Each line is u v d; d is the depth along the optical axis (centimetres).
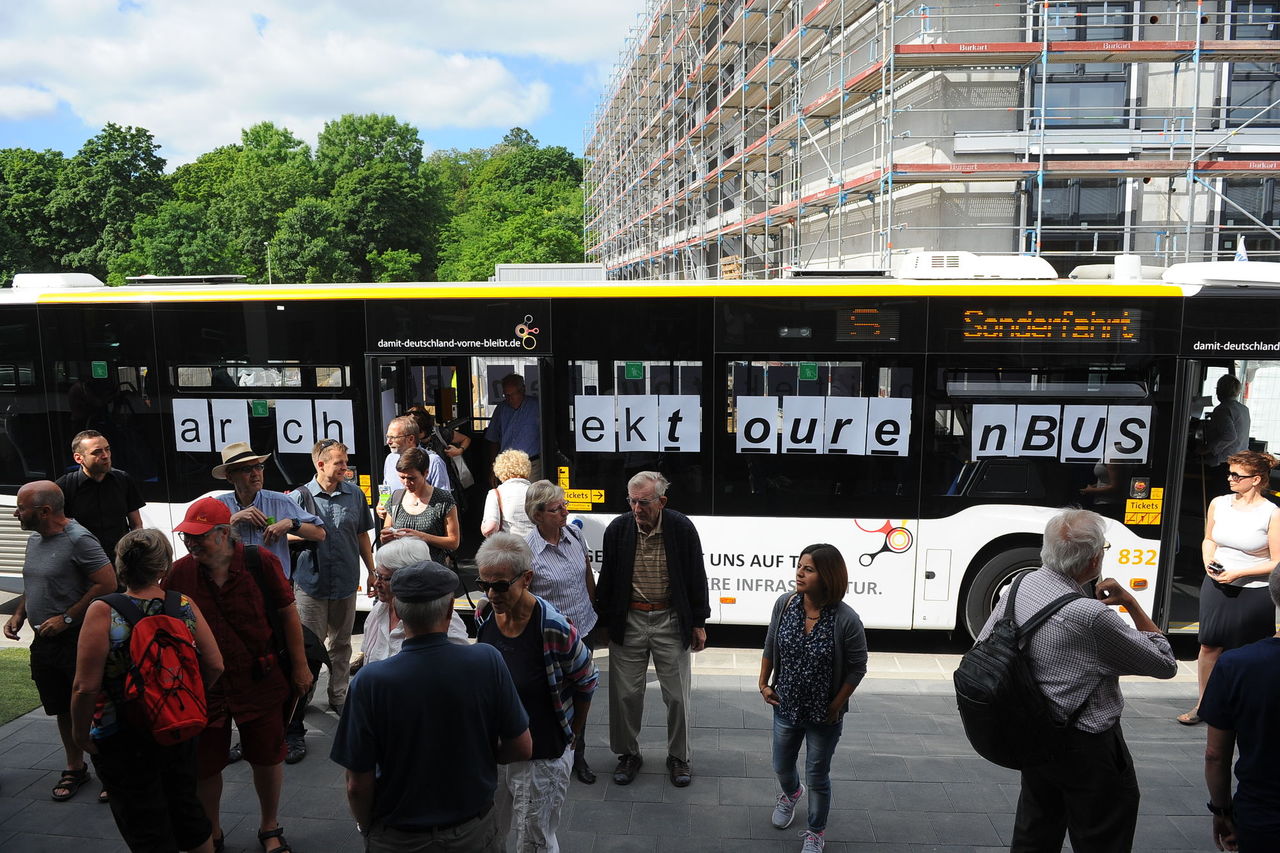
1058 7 1452
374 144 7856
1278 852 304
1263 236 1489
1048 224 1486
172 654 373
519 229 7606
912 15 1390
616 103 4694
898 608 718
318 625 594
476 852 303
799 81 1859
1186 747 556
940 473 705
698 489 729
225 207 7656
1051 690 337
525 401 824
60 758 543
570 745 390
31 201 6625
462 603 789
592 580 510
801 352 710
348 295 754
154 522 792
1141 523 692
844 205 1769
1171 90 1456
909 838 455
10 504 815
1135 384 688
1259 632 534
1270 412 688
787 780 452
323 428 767
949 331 696
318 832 464
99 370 789
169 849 388
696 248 3050
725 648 763
